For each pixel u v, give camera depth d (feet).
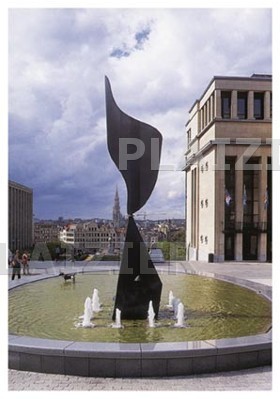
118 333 26.84
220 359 21.97
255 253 107.55
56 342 22.75
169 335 26.37
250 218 108.47
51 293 42.91
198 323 29.60
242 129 103.24
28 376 21.27
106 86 30.25
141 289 30.48
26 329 28.02
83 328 28.14
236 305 36.11
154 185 30.53
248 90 103.91
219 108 103.24
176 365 21.50
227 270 75.25
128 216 30.71
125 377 21.18
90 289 45.62
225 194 101.81
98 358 21.34
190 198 132.77
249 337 23.90
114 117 30.30
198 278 55.11
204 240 111.96
